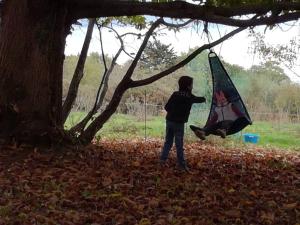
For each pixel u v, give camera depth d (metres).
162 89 25.64
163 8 10.36
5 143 9.89
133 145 14.88
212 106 11.26
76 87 12.76
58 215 6.00
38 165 8.81
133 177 8.40
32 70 10.23
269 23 10.24
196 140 17.86
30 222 5.65
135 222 5.84
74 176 8.12
